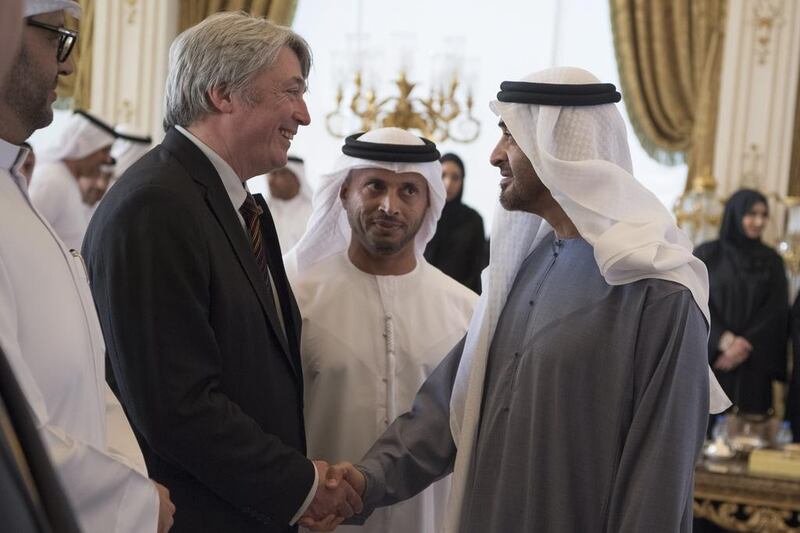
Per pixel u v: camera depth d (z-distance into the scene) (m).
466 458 2.16
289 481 2.03
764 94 7.01
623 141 2.15
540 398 1.99
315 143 8.12
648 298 1.92
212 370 1.96
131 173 2.05
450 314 2.69
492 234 2.25
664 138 7.33
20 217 1.56
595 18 7.75
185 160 2.07
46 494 0.83
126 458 1.70
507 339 2.15
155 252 1.93
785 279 5.66
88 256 2.00
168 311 1.92
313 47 8.16
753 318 5.56
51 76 1.55
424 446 2.32
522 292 2.19
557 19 7.79
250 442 1.97
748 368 5.47
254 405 2.07
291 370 2.17
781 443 4.66
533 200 2.13
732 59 7.05
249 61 2.07
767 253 5.68
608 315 1.97
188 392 1.91
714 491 4.20
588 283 2.04
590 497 1.94
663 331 1.89
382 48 8.02
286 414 2.14
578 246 2.11
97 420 1.65
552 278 2.12
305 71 2.20
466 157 7.87
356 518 2.30
